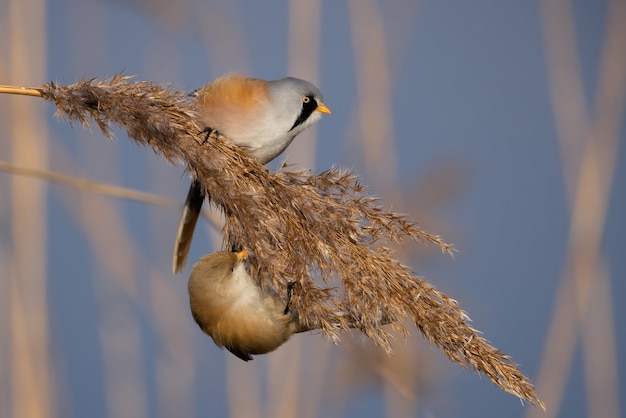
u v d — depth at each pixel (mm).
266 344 6344
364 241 5242
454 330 4961
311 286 5125
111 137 5395
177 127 5434
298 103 6832
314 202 5277
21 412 8469
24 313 8664
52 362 8844
